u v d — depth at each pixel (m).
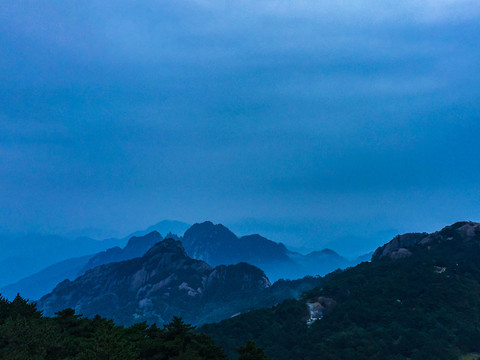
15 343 47.16
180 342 53.22
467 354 100.94
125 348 47.41
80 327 57.06
